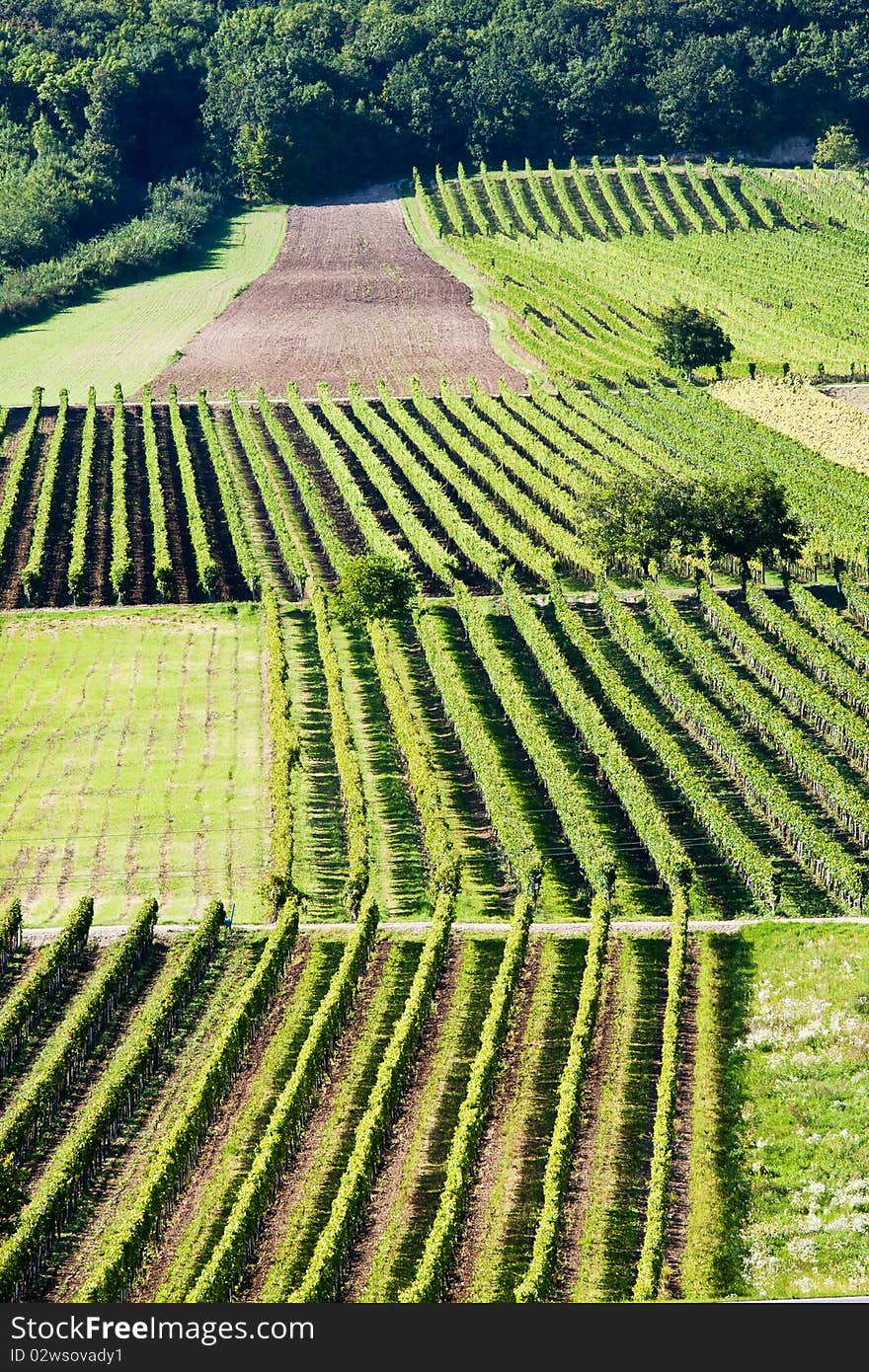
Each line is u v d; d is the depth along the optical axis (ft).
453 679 361.92
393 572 406.62
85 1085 248.52
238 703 377.71
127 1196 223.71
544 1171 226.58
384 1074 237.04
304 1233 215.51
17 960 280.92
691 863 303.68
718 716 348.59
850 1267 205.98
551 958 279.69
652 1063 250.37
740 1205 219.82
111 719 370.73
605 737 336.70
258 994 258.98
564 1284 204.85
